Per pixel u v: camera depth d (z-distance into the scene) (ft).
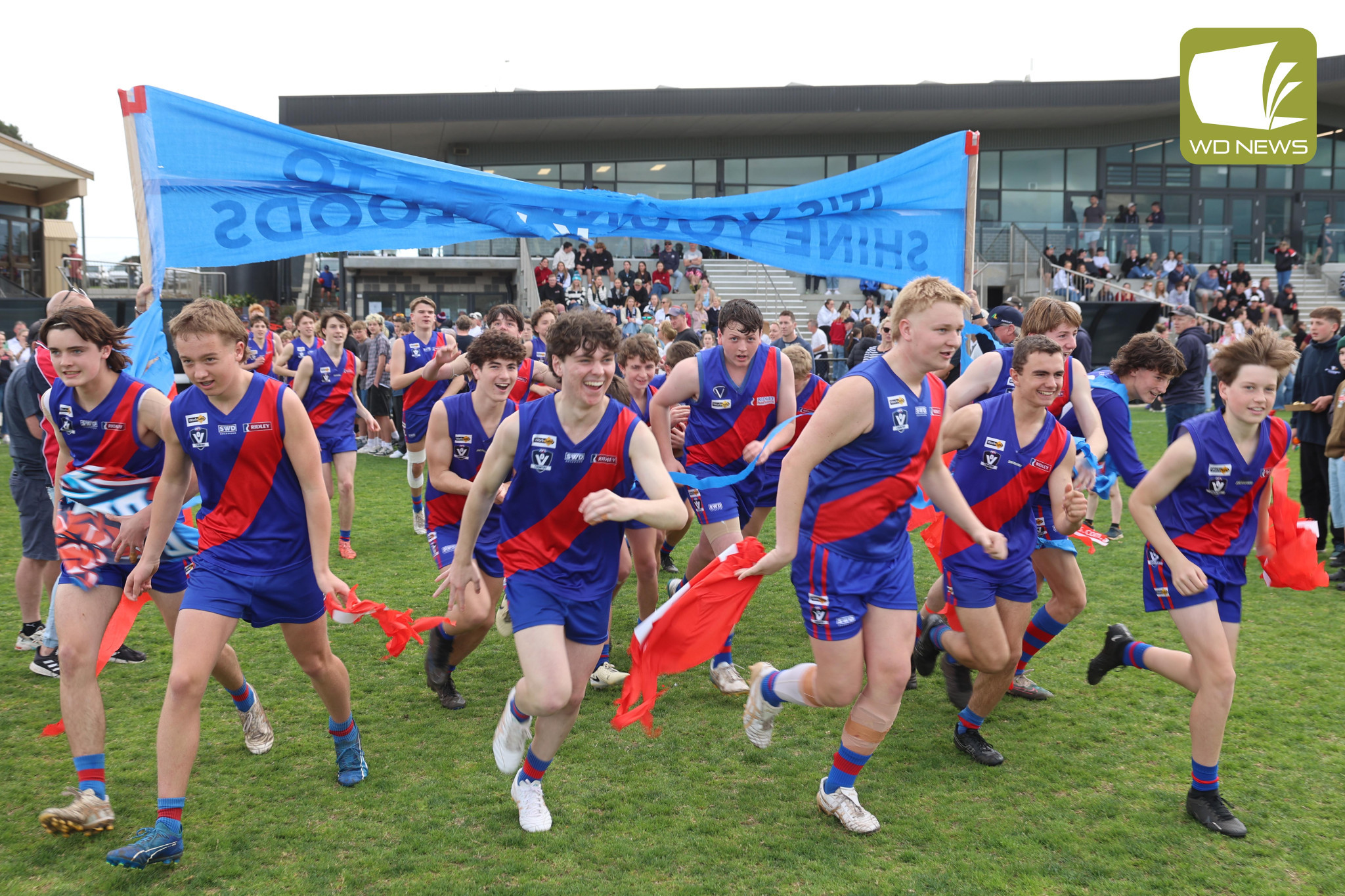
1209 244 80.79
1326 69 88.63
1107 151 92.63
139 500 11.95
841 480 10.91
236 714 14.58
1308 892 9.96
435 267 76.48
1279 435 11.37
